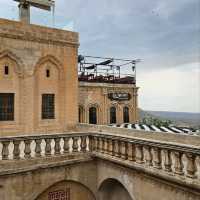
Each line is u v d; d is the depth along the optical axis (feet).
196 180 27.17
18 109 57.93
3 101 56.34
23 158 38.27
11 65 57.21
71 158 42.42
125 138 36.94
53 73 62.80
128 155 37.11
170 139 36.73
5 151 36.88
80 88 82.33
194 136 33.14
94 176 44.91
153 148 32.71
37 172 39.55
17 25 57.00
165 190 31.55
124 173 38.60
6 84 56.39
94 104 85.30
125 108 94.12
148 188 34.06
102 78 90.43
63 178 41.98
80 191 45.03
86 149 44.45
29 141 38.81
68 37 64.49
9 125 56.70
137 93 97.14
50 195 42.01
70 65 65.10
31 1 66.03
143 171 33.71
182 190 29.30
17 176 37.73
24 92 58.13
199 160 28.91
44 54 60.95
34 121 59.52
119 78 96.12
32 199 39.01
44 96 61.36
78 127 64.08
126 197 44.73
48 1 68.23
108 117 88.69
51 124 61.87
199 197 27.43
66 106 64.13
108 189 45.68
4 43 55.57
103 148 42.63
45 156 40.11
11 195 37.19
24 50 58.23
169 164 30.50
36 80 60.18
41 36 60.18
